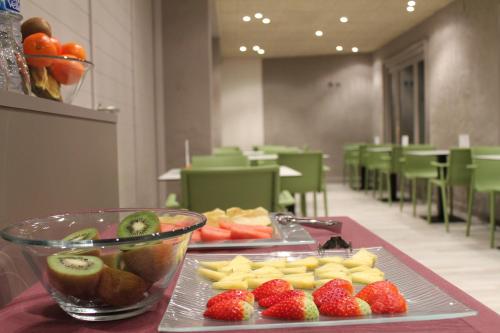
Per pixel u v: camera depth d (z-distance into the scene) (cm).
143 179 441
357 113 1069
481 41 592
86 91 247
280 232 101
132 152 389
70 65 110
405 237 455
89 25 257
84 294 56
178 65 561
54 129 89
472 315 55
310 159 412
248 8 683
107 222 74
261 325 54
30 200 77
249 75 1082
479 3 593
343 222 121
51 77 110
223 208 206
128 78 377
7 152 69
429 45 749
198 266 78
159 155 536
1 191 67
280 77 1077
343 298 57
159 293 61
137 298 58
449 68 683
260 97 1083
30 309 63
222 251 93
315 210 516
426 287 65
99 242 54
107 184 126
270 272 72
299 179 414
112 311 57
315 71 1070
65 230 70
